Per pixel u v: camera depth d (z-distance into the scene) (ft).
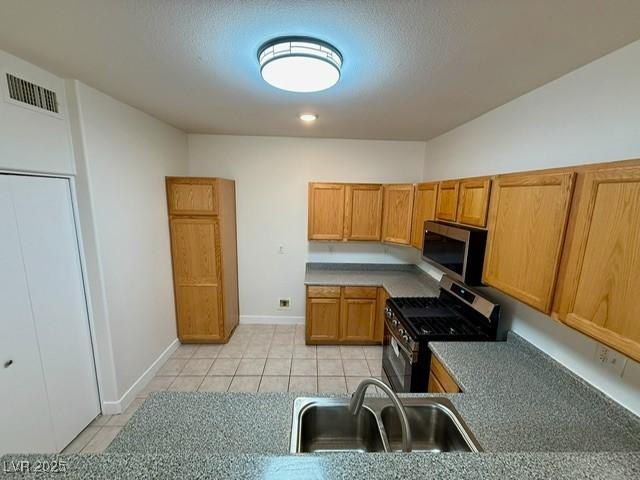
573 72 5.07
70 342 6.73
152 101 7.57
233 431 3.76
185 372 9.70
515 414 4.30
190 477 2.01
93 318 7.27
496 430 4.00
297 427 3.88
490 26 3.86
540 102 5.87
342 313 11.32
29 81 5.48
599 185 3.23
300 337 12.17
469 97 6.62
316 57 4.33
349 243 12.84
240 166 12.15
